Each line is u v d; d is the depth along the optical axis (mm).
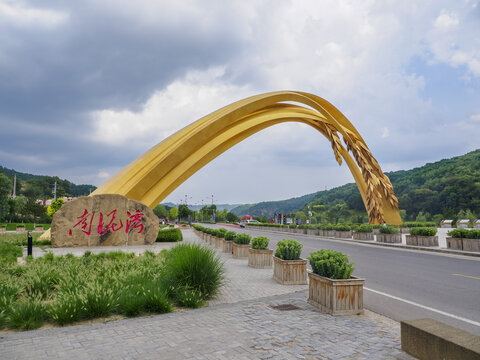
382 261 14867
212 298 7992
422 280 10203
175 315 6457
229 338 5023
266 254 12922
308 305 7152
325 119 41062
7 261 12078
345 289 6430
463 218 58875
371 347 4617
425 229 21312
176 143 26906
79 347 4695
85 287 7273
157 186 25438
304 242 27438
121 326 5719
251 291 8719
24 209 71438
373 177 40594
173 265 8273
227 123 28344
